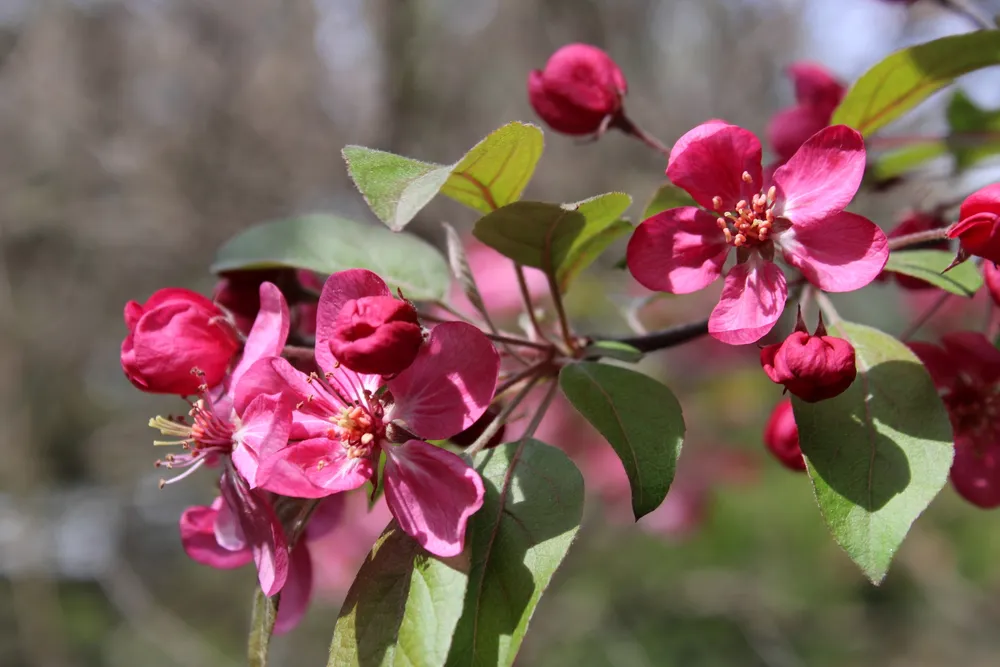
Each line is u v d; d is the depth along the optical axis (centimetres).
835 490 138
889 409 144
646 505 141
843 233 143
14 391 898
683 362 525
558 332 199
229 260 197
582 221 165
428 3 683
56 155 754
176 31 725
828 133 144
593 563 643
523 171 164
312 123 724
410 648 124
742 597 634
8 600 896
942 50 186
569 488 136
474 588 131
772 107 703
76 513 985
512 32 714
